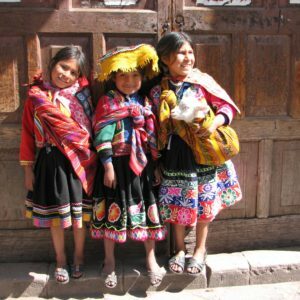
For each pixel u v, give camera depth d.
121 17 2.82
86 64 2.76
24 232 3.04
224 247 3.19
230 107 2.71
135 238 2.72
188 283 2.96
